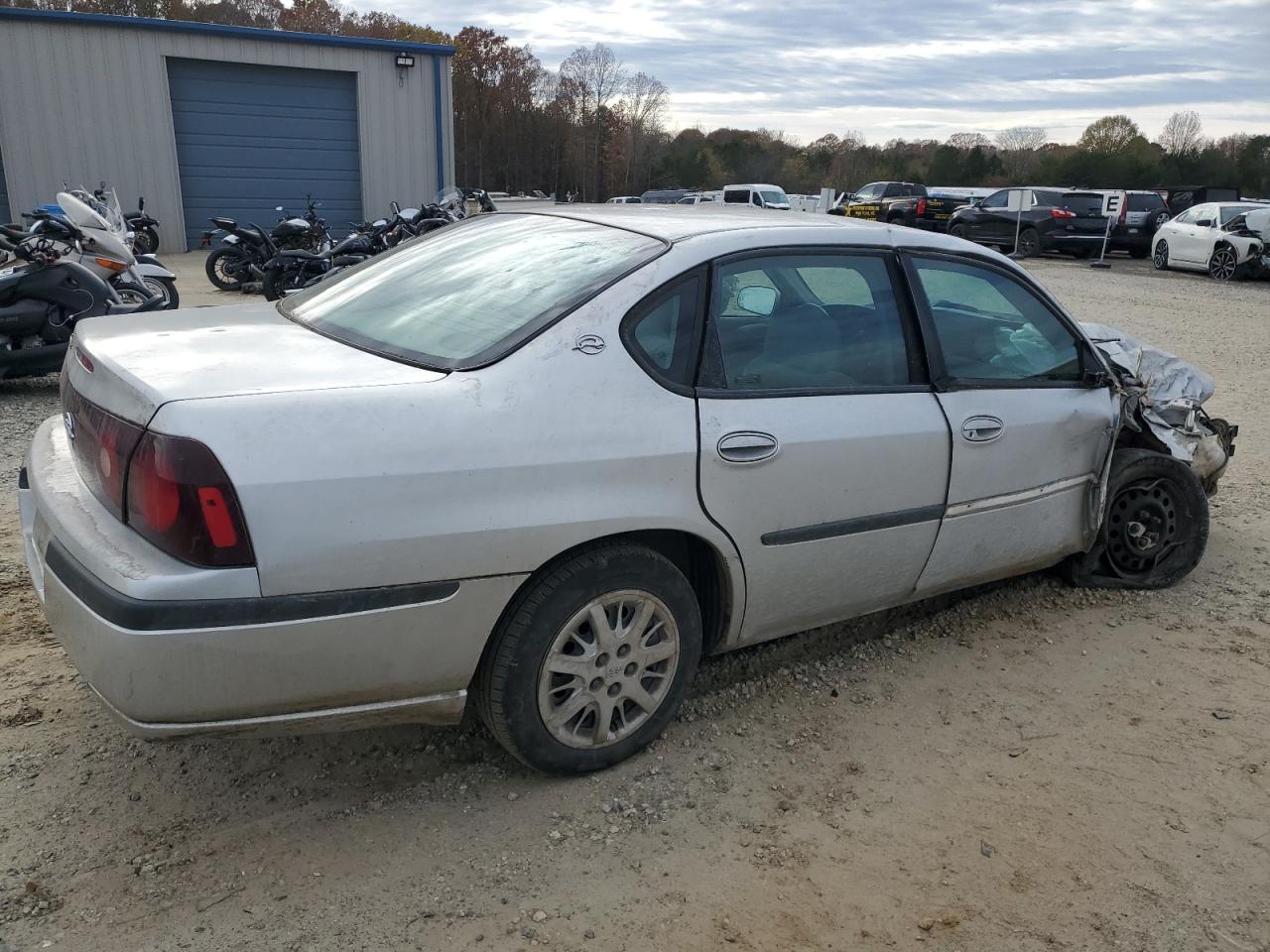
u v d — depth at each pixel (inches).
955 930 95.7
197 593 87.3
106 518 96.7
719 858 104.6
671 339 114.0
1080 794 117.7
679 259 116.1
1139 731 132.0
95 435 98.2
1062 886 102.3
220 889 97.0
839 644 155.1
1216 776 122.0
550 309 109.5
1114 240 954.1
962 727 132.0
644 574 111.9
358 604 93.5
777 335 123.3
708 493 113.3
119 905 94.1
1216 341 465.1
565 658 109.3
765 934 94.2
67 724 123.3
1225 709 138.0
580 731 114.7
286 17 2632.9
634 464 107.1
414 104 803.4
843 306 130.2
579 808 111.6
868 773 120.9
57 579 95.6
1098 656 152.9
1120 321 528.7
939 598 172.7
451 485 96.6
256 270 547.2
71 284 295.0
